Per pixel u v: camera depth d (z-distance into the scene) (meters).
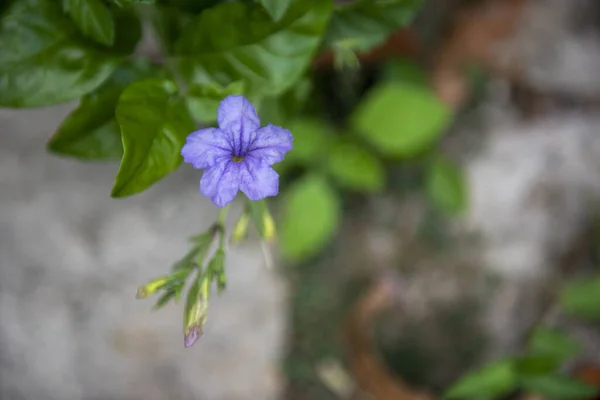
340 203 0.53
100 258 0.51
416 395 0.50
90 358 0.51
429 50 0.53
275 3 0.37
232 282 0.52
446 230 0.54
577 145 0.55
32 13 0.37
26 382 0.50
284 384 0.51
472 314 0.53
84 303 0.51
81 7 0.37
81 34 0.37
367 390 0.51
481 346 0.53
